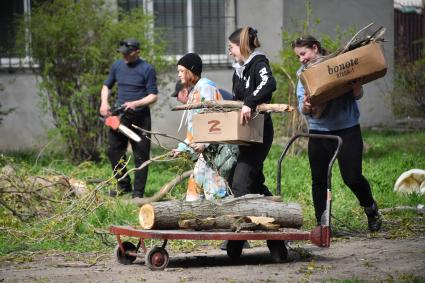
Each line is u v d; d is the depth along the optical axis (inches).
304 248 390.9
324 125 402.3
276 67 681.0
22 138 773.3
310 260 362.0
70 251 396.5
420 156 682.2
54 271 347.9
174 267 349.7
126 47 548.1
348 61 375.2
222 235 332.8
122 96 551.8
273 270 341.1
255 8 826.2
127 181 551.8
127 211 463.8
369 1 880.9
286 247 372.5
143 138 542.9
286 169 615.5
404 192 531.5
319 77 376.8
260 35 829.8
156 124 788.0
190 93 383.6
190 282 319.3
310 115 402.6
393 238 414.3
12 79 770.2
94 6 658.2
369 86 898.7
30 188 465.1
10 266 362.9
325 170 409.1
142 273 338.0
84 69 650.2
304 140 692.1
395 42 971.9
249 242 411.2
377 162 658.2
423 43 948.0
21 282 327.3
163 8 810.2
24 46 660.7
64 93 652.1
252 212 349.4
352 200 504.4
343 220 453.4
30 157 700.0
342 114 398.9
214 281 320.2
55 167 639.8
